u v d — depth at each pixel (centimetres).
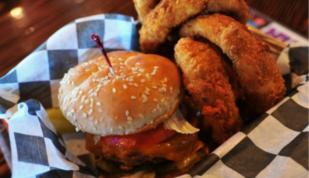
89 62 37
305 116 33
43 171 32
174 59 37
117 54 37
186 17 36
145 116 33
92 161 37
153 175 35
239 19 38
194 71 33
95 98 33
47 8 51
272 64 35
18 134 33
